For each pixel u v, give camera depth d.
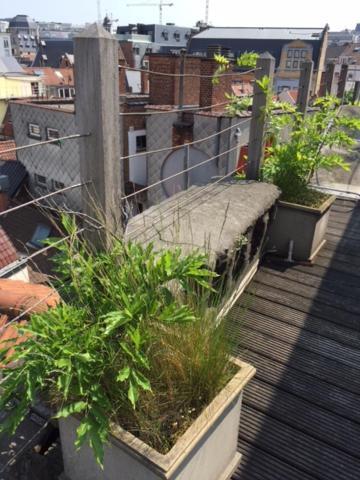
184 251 2.06
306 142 3.52
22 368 1.25
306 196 3.44
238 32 35.88
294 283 3.16
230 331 1.71
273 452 1.91
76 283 1.42
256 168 3.42
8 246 7.89
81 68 1.50
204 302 1.61
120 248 1.53
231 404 1.53
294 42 33.41
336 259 3.50
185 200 2.82
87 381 1.27
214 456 1.56
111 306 1.40
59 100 14.81
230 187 3.14
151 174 11.58
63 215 1.52
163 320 1.34
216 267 2.18
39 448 1.67
